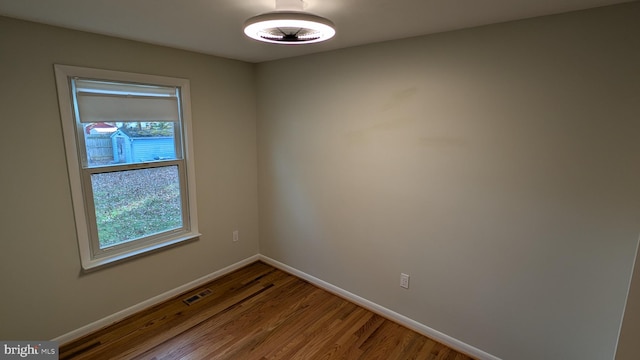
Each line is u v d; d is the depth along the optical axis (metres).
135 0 1.50
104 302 2.44
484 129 1.96
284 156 3.17
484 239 2.06
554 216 1.79
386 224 2.52
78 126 2.20
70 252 2.23
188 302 2.81
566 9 1.59
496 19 1.76
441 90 2.09
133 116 2.45
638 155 1.53
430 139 2.19
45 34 1.95
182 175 2.86
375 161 2.50
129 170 2.51
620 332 1.39
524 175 1.86
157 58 2.49
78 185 2.20
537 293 1.91
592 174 1.65
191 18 1.78
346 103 2.59
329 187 2.86
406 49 2.19
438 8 1.58
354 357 2.19
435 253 2.29
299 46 2.48
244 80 3.18
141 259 2.62
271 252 3.53
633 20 1.47
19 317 2.06
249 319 2.58
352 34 2.09
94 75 2.18
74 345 2.25
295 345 2.29
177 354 2.19
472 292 2.16
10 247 1.98
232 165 3.21
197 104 2.82
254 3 1.53
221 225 3.21
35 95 1.97
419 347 2.30
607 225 1.64
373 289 2.70
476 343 2.19
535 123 1.78
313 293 2.99
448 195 2.17
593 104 1.61
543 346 1.93
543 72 1.72
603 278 1.69
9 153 1.92
